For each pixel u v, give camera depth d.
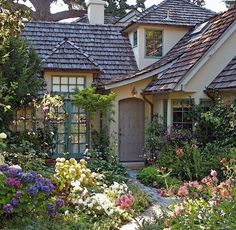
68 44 16.53
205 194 5.82
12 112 13.09
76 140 15.76
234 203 5.12
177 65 15.18
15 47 13.03
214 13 18.44
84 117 15.79
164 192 6.79
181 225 5.10
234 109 12.80
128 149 16.22
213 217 4.98
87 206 8.82
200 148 13.01
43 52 16.84
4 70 12.81
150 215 8.73
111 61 17.31
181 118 14.71
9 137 13.43
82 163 10.92
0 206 7.36
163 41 17.42
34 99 14.62
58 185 9.69
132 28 17.81
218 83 13.94
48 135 14.66
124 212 8.58
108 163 13.23
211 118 13.24
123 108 16.11
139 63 17.23
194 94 14.32
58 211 8.38
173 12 17.86
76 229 7.60
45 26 18.08
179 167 12.18
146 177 12.09
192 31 17.27
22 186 7.57
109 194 9.77
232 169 8.68
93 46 17.81
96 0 19.59
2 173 7.56
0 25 9.29
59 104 14.68
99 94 14.87
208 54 14.19
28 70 13.56
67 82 16.05
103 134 15.55
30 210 7.52
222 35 14.32
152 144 14.35
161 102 15.41
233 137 12.80
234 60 14.42
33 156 11.76
